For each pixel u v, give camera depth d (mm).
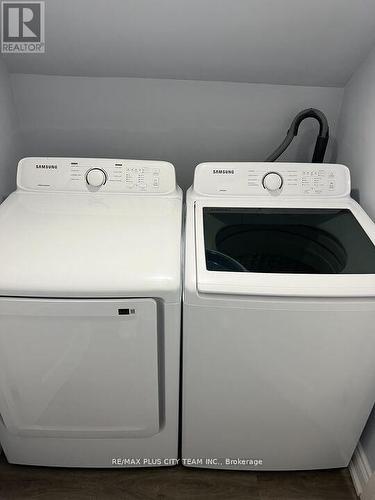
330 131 2053
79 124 2012
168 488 1722
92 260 1260
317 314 1239
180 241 1391
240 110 1984
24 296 1204
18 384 1412
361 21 1487
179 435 1764
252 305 1224
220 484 1741
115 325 1265
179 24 1521
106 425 1560
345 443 1649
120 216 1520
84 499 1677
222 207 1615
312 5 1413
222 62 1755
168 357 1367
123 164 1664
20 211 1528
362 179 1726
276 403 1488
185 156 2119
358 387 1439
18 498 1676
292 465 1736
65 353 1329
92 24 1533
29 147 2070
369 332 1282
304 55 1698
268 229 1561
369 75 1654
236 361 1364
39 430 1567
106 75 1869
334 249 1462
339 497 1705
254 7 1423
